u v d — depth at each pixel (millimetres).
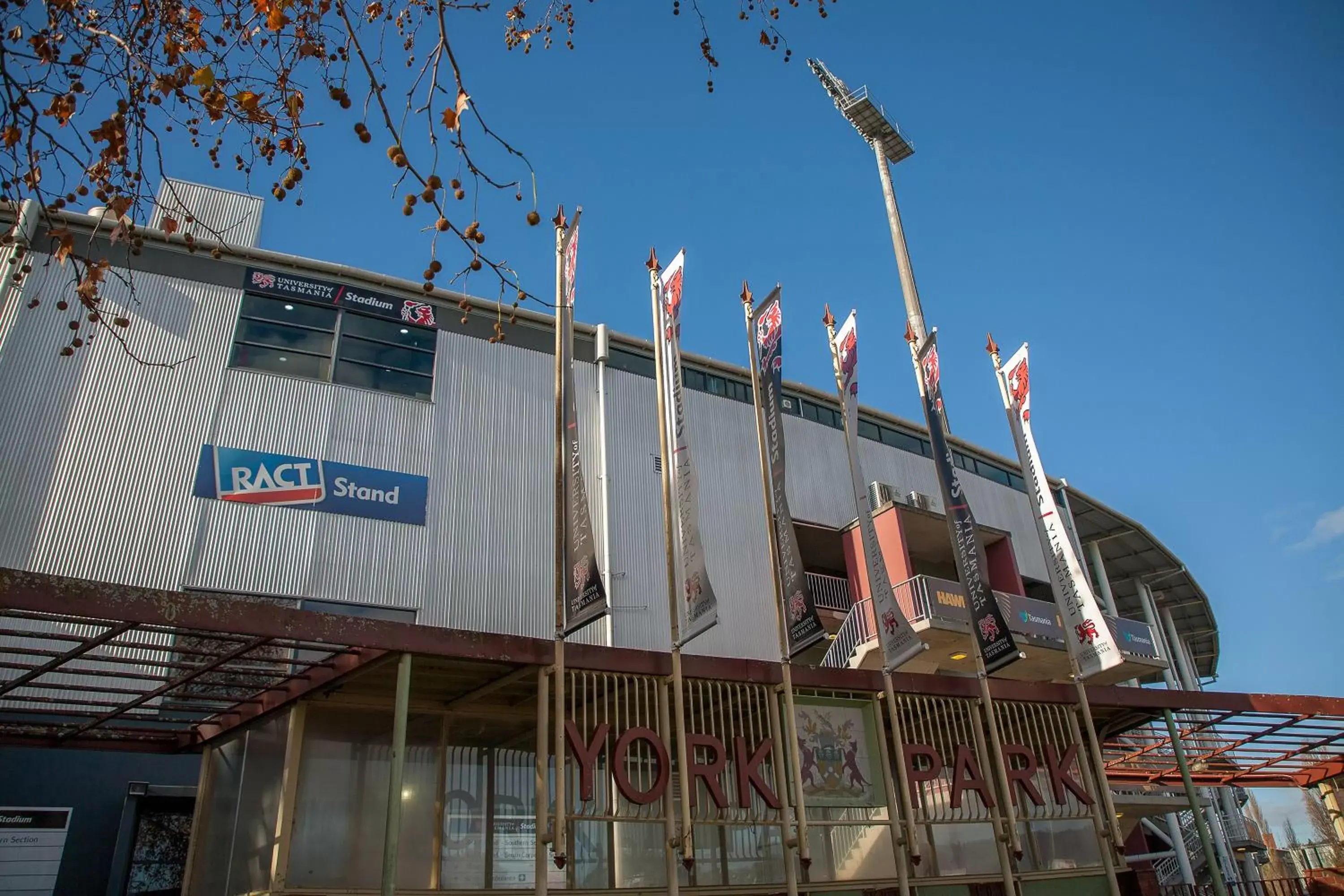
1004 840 12477
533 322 20641
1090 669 16047
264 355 17438
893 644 12516
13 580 7027
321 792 9789
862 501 13383
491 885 10406
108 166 6301
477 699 10766
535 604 17797
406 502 17391
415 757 10586
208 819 11445
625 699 11352
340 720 10242
